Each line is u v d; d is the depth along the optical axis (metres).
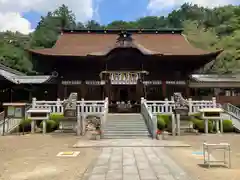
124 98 34.25
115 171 9.67
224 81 39.03
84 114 22.67
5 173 9.69
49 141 18.36
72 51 35.09
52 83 35.91
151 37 41.19
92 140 18.53
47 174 9.48
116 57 32.50
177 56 31.95
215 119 23.34
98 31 42.12
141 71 32.22
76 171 9.83
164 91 33.03
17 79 39.12
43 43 83.25
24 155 13.38
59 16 97.81
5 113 22.23
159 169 9.96
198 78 40.88
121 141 17.84
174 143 16.84
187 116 22.33
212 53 31.78
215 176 9.07
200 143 17.33
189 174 9.30
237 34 82.44
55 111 26.16
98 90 33.12
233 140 18.91
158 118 23.97
